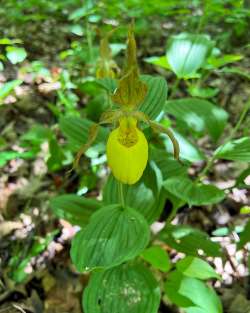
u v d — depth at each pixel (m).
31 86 0.36
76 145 0.22
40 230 0.27
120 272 0.19
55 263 0.25
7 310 0.22
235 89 0.40
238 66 0.43
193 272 0.20
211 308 0.19
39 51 0.44
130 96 0.17
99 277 0.19
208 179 0.30
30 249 0.25
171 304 0.22
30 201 0.28
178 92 0.41
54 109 0.30
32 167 0.31
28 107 0.35
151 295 0.18
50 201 0.22
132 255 0.16
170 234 0.21
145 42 0.50
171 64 0.24
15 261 0.24
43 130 0.26
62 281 0.24
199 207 0.28
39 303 0.22
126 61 0.16
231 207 0.28
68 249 0.25
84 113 0.33
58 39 0.46
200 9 0.55
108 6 0.39
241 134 0.34
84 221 0.21
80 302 0.23
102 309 0.18
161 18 0.55
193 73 0.23
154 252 0.20
